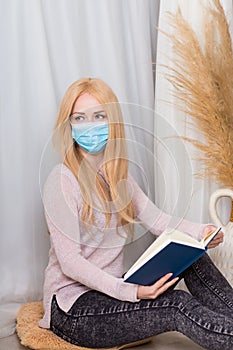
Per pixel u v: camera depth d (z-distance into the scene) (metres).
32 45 2.62
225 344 1.98
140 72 3.01
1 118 2.60
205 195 2.92
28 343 2.26
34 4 2.60
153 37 3.11
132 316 2.14
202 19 2.88
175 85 2.89
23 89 2.63
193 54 2.76
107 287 2.17
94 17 2.82
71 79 2.76
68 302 2.25
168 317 2.10
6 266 2.65
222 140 2.74
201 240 2.28
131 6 2.96
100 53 2.84
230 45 2.78
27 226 2.68
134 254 2.77
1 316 2.51
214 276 2.29
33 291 2.70
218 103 2.76
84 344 2.22
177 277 2.18
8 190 2.63
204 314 2.04
